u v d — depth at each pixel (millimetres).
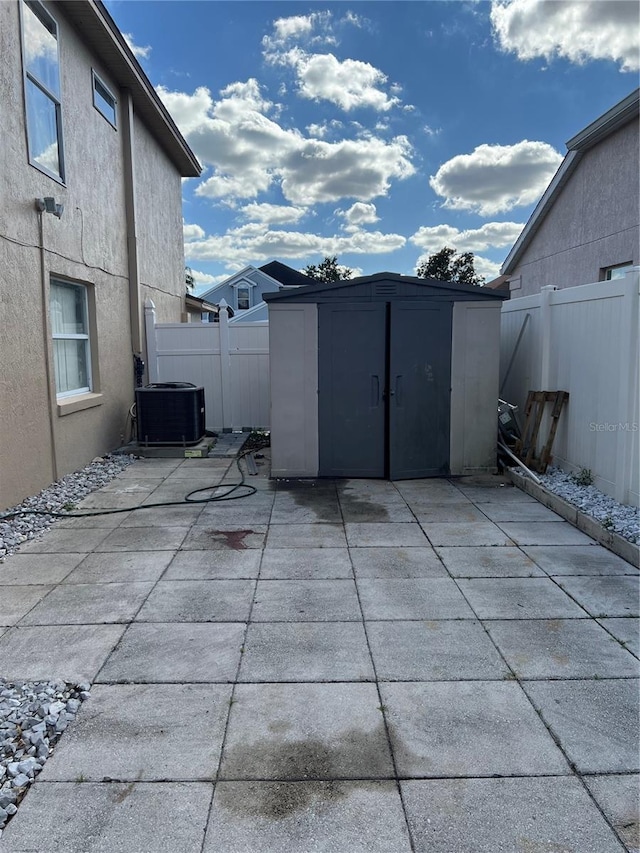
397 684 2756
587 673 2838
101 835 1922
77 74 7160
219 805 2043
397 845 1879
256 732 2420
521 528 4992
